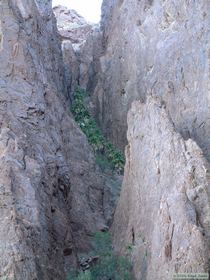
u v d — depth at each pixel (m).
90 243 46.25
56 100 52.81
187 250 34.41
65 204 46.34
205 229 36.22
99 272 42.22
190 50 53.44
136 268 40.22
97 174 54.06
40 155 43.91
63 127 53.00
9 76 46.22
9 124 43.06
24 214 36.72
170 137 42.09
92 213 49.53
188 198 37.47
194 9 54.22
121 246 44.16
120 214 47.22
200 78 51.34
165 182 40.62
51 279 36.84
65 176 46.91
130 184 46.78
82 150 53.97
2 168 38.12
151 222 40.53
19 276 32.84
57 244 40.78
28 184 38.38
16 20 48.97
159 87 56.94
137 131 47.34
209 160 48.09
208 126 49.44
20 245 33.97
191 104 51.56
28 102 46.09
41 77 50.97
